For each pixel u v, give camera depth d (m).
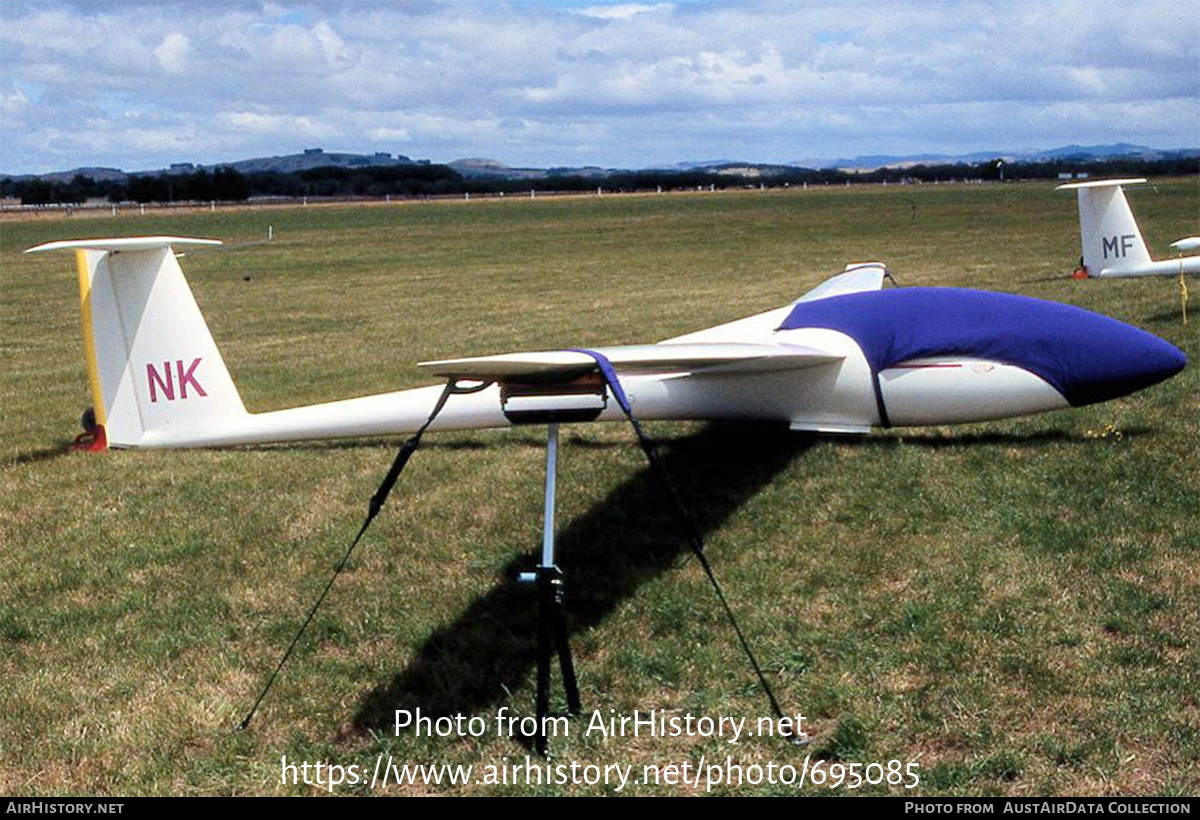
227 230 49.78
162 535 6.93
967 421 8.03
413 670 5.03
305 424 8.62
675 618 5.41
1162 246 24.78
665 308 17.84
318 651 5.31
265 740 4.48
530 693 4.77
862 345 8.00
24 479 8.26
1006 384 7.83
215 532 6.95
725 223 46.47
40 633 5.56
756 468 7.79
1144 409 8.66
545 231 43.97
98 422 8.98
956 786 3.95
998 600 5.45
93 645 5.39
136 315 8.58
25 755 4.38
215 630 5.52
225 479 8.05
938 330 7.89
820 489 7.25
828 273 23.56
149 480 8.09
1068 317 7.93
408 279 25.25
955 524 6.51
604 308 18.19
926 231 36.31
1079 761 4.04
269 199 96.44
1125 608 5.26
